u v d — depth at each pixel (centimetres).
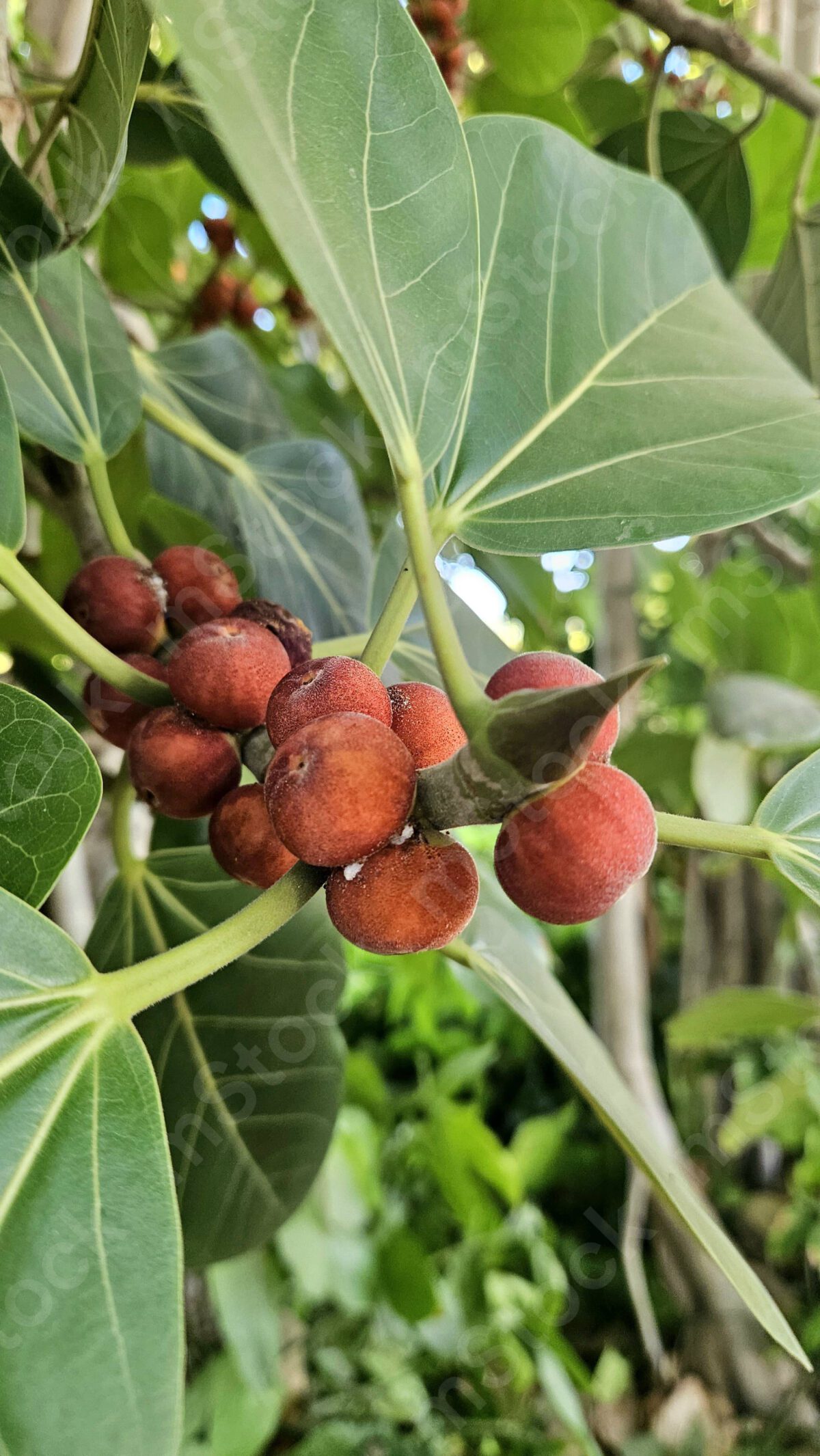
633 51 32
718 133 26
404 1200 53
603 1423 50
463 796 9
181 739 13
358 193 11
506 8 27
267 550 23
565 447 14
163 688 14
